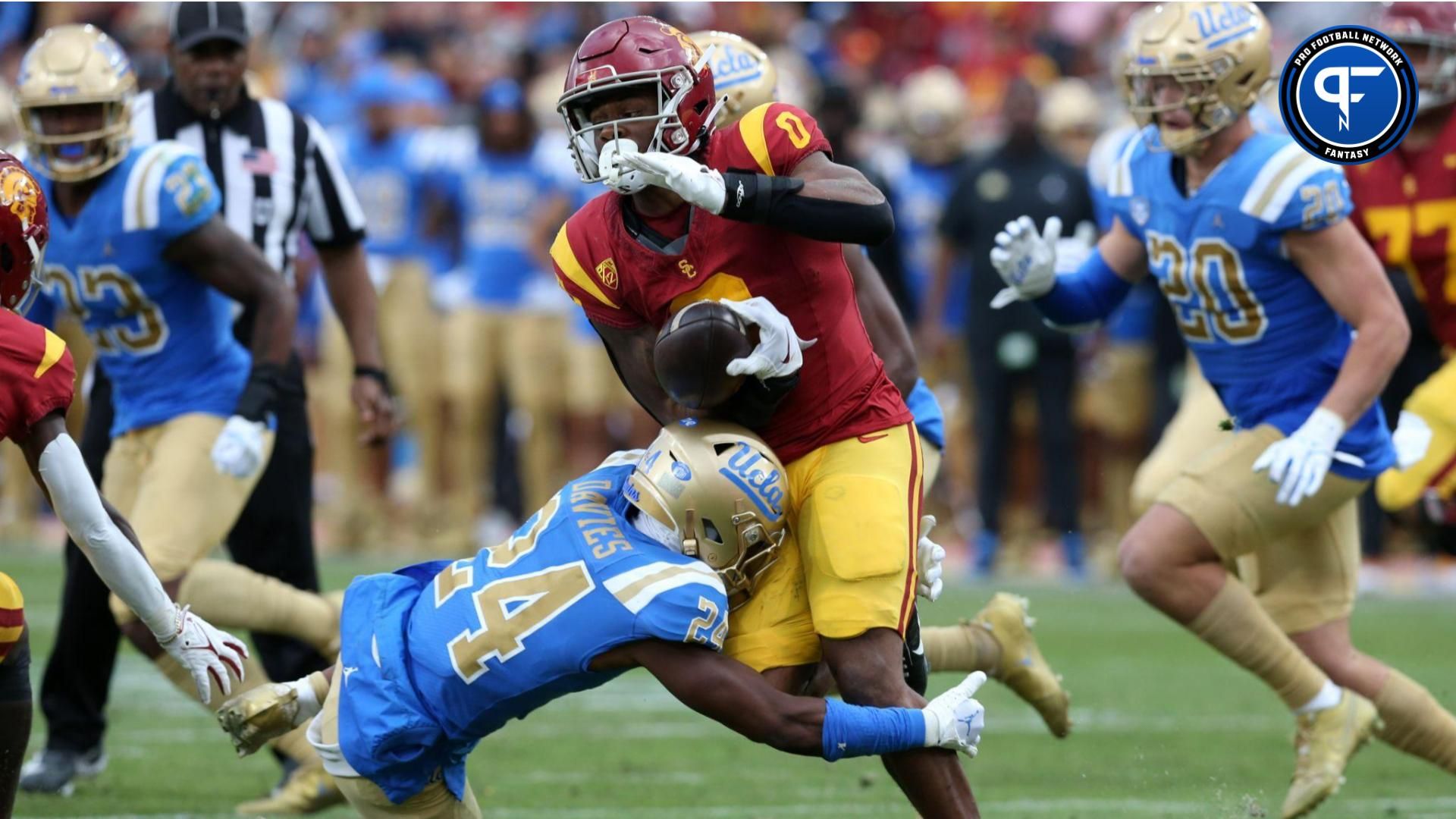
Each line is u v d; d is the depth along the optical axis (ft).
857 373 45.62
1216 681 89.56
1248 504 58.65
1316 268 56.85
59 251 61.67
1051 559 140.05
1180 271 59.57
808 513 44.83
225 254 61.57
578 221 45.75
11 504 145.89
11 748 45.11
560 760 67.67
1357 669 60.39
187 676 59.41
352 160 131.75
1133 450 132.16
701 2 163.94
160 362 62.59
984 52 164.45
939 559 45.88
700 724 77.10
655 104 42.83
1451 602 121.70
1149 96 57.82
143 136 66.49
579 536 42.88
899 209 136.56
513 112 128.77
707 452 43.27
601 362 132.36
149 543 60.08
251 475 60.70
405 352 132.67
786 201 41.91
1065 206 119.24
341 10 152.66
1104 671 92.53
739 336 42.57
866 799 60.23
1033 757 69.05
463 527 133.08
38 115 59.98
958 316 136.05
